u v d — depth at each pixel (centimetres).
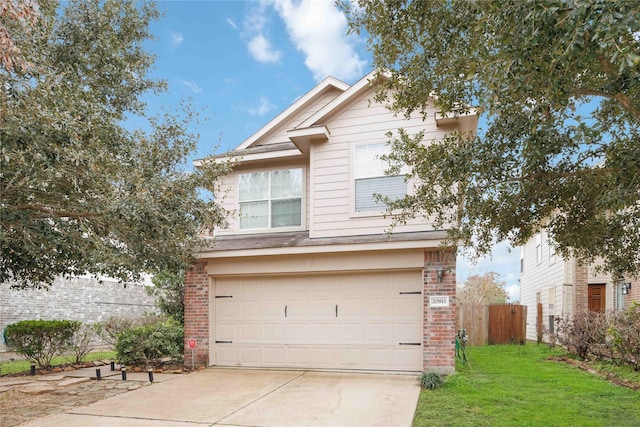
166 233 736
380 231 977
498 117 454
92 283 1600
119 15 915
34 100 500
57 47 802
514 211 529
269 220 1167
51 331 1048
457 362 1041
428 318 878
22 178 518
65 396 750
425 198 555
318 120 1055
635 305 980
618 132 476
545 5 293
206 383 839
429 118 977
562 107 357
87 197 613
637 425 558
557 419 581
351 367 938
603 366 953
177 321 1227
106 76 882
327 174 1038
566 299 1400
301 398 712
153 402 702
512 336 1483
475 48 458
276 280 1012
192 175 868
